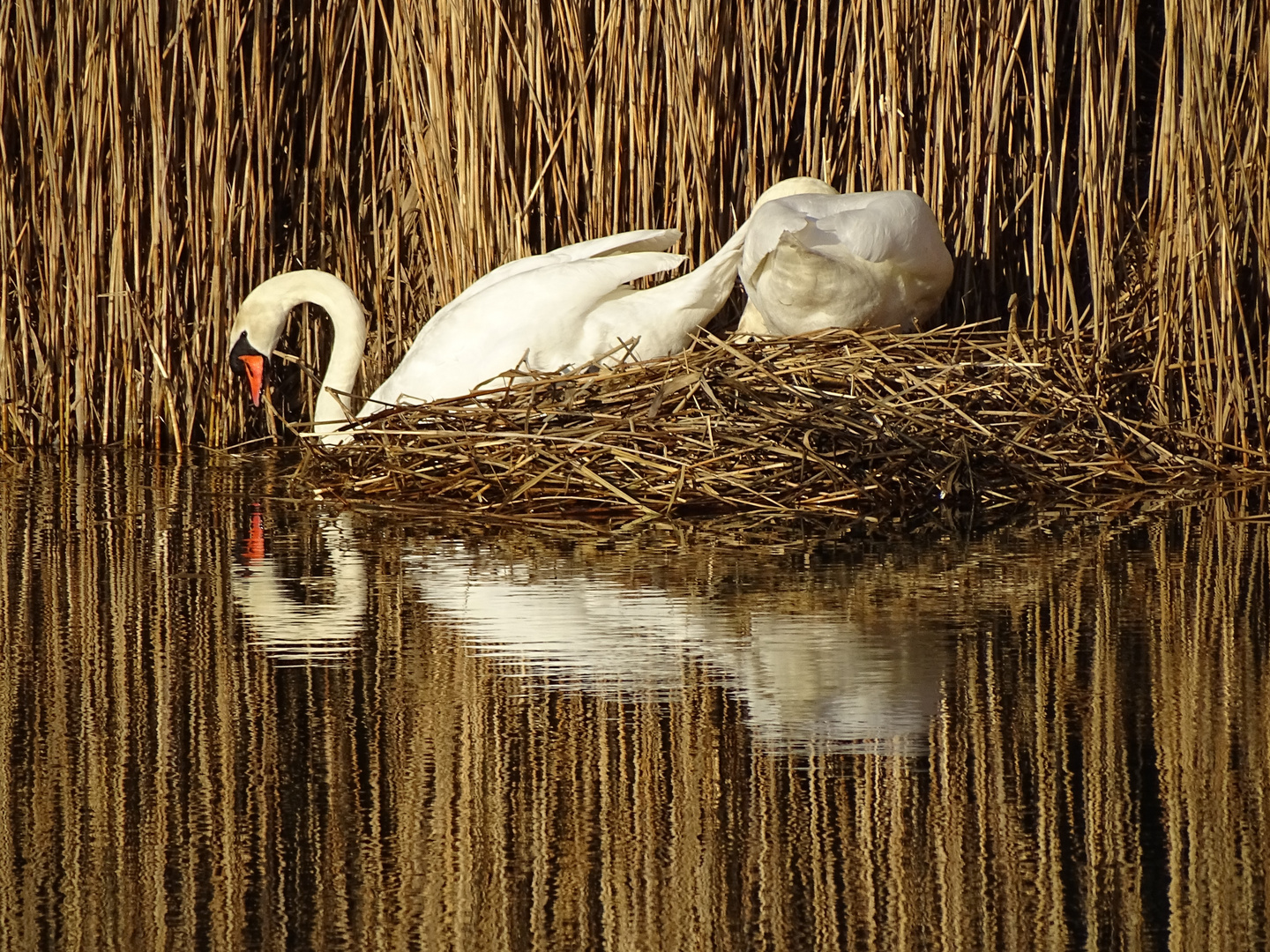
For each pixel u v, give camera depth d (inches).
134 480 499.5
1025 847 203.2
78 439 589.9
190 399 587.8
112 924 186.1
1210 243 491.8
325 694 267.0
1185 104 488.7
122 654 293.0
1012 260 546.6
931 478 427.8
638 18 532.4
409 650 293.9
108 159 577.3
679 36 528.1
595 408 452.4
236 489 480.1
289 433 600.4
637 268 476.4
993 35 524.7
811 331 473.1
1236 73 490.0
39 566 370.6
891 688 267.3
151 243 580.1
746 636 299.4
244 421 601.0
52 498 466.0
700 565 364.2
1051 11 519.5
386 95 599.8
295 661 287.0
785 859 200.5
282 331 545.6
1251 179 494.0
